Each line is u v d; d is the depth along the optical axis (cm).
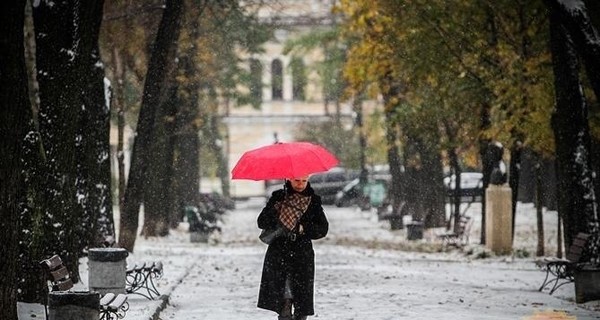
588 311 4259
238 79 12962
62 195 4212
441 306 4228
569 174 5612
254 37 10750
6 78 2755
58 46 4144
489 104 8350
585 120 5644
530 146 7862
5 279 2808
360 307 4153
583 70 6706
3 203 2788
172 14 7038
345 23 10444
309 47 11794
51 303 2930
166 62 7094
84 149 5216
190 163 13488
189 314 3991
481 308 4212
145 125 7131
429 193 11738
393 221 12162
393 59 8719
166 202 10612
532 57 7438
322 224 3078
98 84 5912
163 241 9931
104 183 6131
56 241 4231
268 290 3056
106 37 9056
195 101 11394
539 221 8131
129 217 7131
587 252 5519
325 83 13225
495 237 8219
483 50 7856
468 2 7825
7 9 2733
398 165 13888
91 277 4034
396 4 8219
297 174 2948
